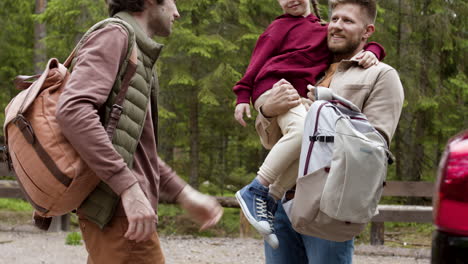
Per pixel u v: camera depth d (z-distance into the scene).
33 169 2.02
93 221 2.13
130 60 2.14
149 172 2.27
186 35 10.68
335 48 2.75
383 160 2.39
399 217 8.01
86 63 2.03
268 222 2.62
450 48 12.34
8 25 16.05
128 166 2.13
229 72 10.83
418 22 12.45
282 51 2.88
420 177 13.45
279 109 2.65
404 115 13.26
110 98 2.10
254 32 11.25
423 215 7.95
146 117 2.30
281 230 2.91
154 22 2.38
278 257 2.94
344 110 2.49
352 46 2.74
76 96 1.96
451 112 12.58
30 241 7.98
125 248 2.14
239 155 16.75
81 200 2.11
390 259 7.51
